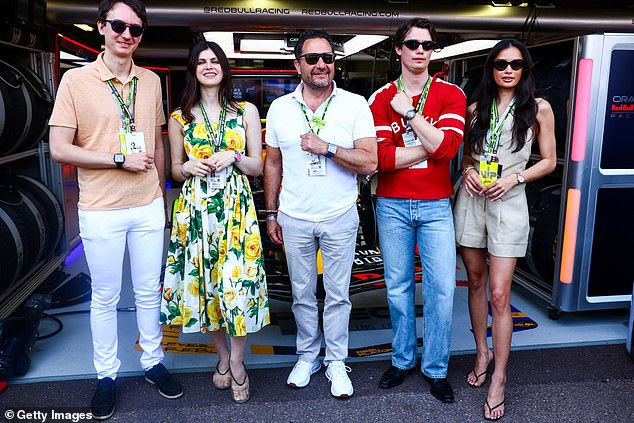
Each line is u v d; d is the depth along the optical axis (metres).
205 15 4.44
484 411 2.49
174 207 2.54
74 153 2.26
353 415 2.49
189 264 2.47
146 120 2.43
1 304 3.21
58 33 4.39
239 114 2.50
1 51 4.11
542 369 2.89
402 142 2.53
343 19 4.58
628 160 3.31
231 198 2.45
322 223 2.50
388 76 6.20
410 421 2.45
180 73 7.96
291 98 2.48
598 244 3.38
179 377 2.81
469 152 2.63
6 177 3.98
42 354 3.05
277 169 2.67
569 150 3.28
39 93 3.87
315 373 2.85
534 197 3.85
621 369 2.90
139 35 2.28
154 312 2.64
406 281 2.68
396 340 2.74
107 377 2.56
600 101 3.20
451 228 2.58
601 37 3.13
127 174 2.39
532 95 2.43
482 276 2.69
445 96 2.48
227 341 3.29
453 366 2.94
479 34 5.00
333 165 2.46
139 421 2.43
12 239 3.21
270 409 2.53
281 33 4.65
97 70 2.31
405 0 4.78
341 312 2.66
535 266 3.71
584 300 3.41
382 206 2.63
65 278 4.20
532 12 4.93
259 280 2.52
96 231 2.38
